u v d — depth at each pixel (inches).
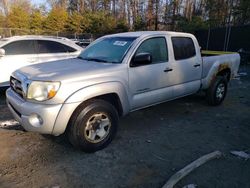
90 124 144.1
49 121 131.1
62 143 158.9
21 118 138.2
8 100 155.3
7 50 260.8
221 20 1302.9
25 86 138.2
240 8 1176.2
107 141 153.1
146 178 124.8
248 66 582.2
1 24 1521.9
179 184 119.1
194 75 209.0
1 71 255.8
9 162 136.6
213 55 241.4
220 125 195.5
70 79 135.5
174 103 249.1
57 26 1518.2
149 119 204.7
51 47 287.0
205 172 129.4
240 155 147.5
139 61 161.5
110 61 165.8
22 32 1219.2
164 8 1476.4
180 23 1267.2
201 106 242.4
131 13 1669.5
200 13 1531.7
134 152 149.7
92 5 1914.4
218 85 237.1
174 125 193.2
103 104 147.0
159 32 186.2
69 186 118.1
